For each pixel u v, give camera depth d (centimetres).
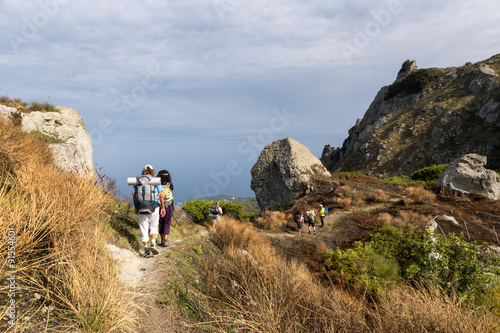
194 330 275
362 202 1981
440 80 7425
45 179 386
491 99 5341
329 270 798
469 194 1847
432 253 637
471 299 473
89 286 251
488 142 4716
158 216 490
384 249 824
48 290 238
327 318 322
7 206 262
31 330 193
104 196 442
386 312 315
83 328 216
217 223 898
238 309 332
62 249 278
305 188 2486
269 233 1505
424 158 5453
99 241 334
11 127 624
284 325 301
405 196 1953
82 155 1177
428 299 325
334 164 10125
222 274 457
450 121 5747
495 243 1121
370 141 6875
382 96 9025
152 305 299
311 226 1605
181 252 519
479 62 7106
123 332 232
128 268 365
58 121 1129
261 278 435
